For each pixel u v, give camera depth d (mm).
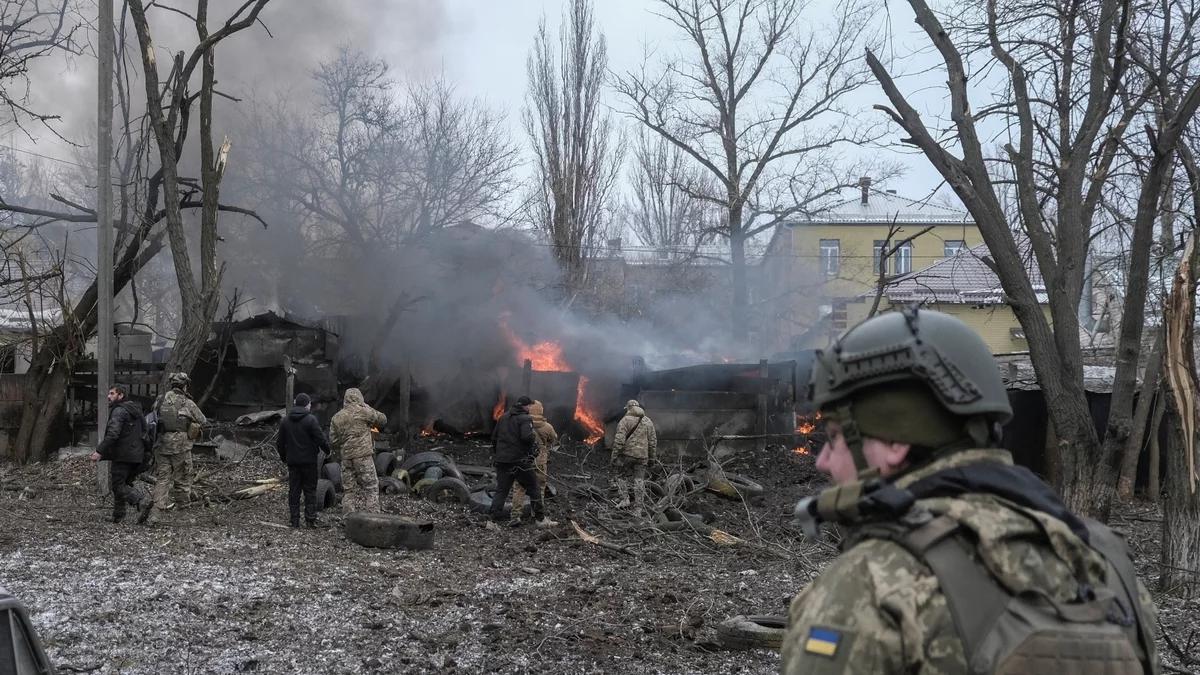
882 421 1562
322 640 7234
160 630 7297
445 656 6922
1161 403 17203
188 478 12805
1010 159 9602
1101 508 8680
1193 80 10117
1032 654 1334
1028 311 8711
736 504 14992
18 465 16297
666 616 8125
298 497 12133
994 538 1396
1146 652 1566
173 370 15062
